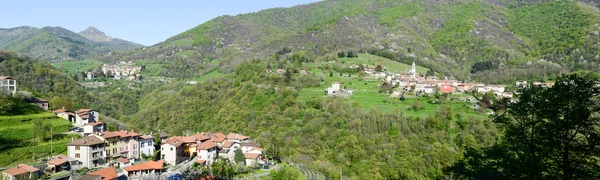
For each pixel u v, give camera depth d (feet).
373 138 412.36
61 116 417.08
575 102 102.78
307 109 521.65
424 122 429.79
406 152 382.42
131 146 366.02
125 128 514.68
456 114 442.50
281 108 535.60
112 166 316.81
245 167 343.26
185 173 318.65
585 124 100.58
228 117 556.92
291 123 495.82
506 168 118.42
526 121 112.98
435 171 349.00
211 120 581.12
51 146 332.80
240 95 603.26
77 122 429.38
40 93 567.59
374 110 471.62
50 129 359.46
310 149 418.10
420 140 403.34
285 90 579.07
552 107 105.40
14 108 387.55
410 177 341.00
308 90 601.62
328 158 395.55
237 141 424.05
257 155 376.07
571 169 104.53
